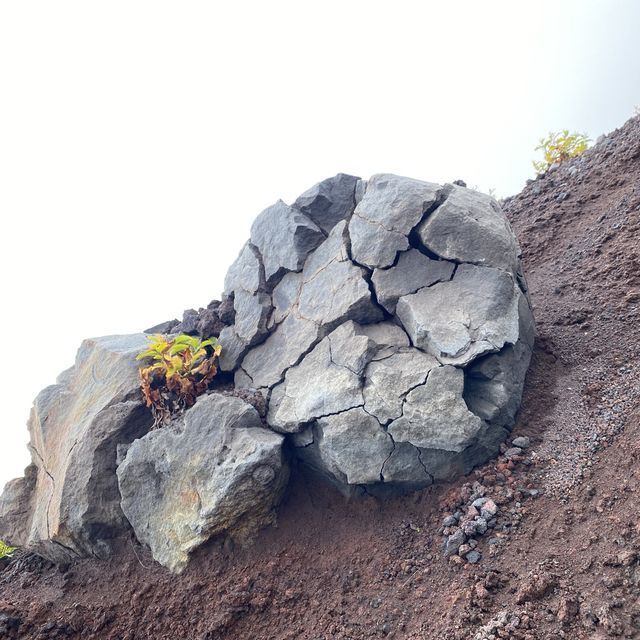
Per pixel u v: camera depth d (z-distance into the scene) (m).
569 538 3.39
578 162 8.06
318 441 4.50
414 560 3.83
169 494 4.54
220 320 5.89
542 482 3.90
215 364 5.49
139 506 4.60
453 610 3.27
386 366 4.39
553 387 4.64
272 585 4.06
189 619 4.00
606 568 3.06
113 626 4.16
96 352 5.92
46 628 4.15
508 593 3.24
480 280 4.61
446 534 3.86
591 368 4.65
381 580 3.81
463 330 4.32
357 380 4.38
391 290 4.76
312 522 4.49
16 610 4.45
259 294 5.59
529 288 6.16
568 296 5.62
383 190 5.17
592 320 5.13
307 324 5.09
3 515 5.69
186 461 4.51
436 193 5.02
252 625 3.86
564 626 2.91
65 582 4.75
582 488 3.67
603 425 4.03
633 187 6.49
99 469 4.88
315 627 3.66
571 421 4.26
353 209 5.70
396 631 3.40
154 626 4.05
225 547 4.37
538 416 4.43
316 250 5.51
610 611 2.85
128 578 4.51
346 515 4.45
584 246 6.25
